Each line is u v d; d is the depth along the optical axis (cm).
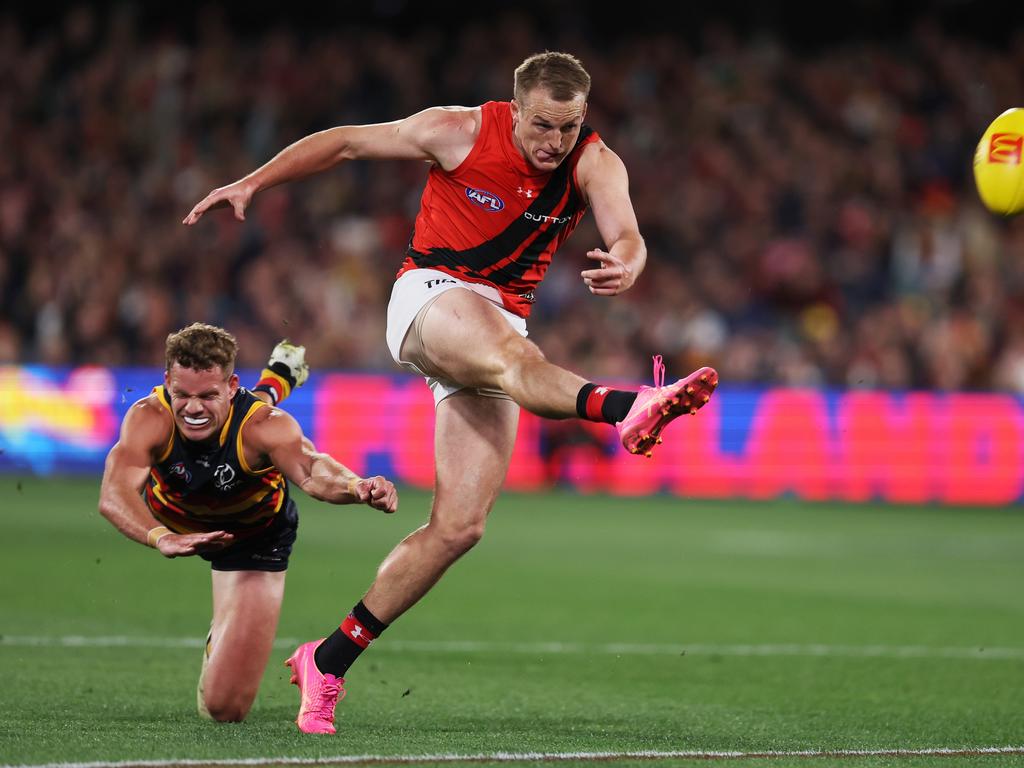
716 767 1462
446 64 7938
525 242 1703
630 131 7744
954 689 2120
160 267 6625
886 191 7575
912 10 8888
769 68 8150
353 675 2153
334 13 8669
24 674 2034
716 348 6644
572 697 2005
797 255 7019
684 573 3766
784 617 2978
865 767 1480
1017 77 8275
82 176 7100
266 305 6519
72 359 6372
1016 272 7100
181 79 7506
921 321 6700
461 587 3347
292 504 1762
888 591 3478
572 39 8188
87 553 3722
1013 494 6234
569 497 6081
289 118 7488
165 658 2233
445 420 1695
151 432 1584
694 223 7312
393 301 1714
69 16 8150
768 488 6262
